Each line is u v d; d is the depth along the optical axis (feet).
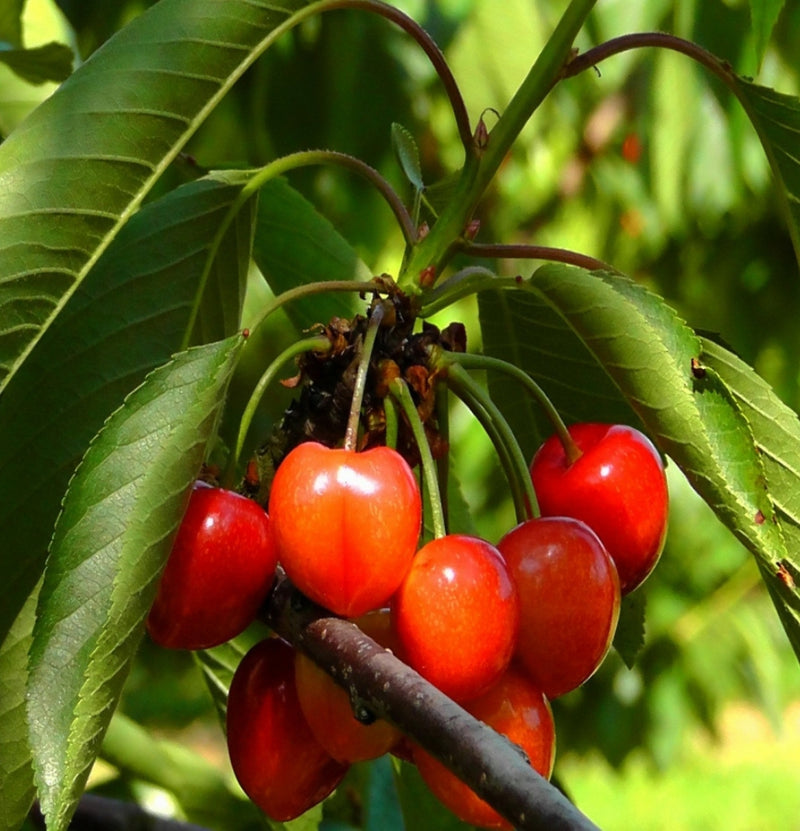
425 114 3.29
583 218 4.39
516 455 1.55
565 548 1.49
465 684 1.45
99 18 2.95
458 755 1.31
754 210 4.32
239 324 1.69
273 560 1.49
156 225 1.64
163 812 2.18
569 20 1.59
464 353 1.58
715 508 1.50
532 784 1.27
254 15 1.53
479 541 1.47
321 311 1.83
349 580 1.44
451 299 1.58
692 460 1.49
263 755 1.52
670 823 7.64
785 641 4.62
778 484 1.55
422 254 1.60
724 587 4.26
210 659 1.84
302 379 1.58
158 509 1.42
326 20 3.16
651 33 1.61
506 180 4.22
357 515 1.44
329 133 3.23
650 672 4.14
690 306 4.62
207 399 1.43
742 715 9.81
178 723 3.63
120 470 1.43
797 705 9.83
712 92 3.75
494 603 1.45
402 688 1.36
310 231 1.80
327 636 1.43
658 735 4.12
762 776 8.33
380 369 1.55
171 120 1.51
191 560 1.47
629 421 1.75
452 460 1.79
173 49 1.51
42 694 1.41
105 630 1.39
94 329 1.61
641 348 1.49
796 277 4.53
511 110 1.60
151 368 1.63
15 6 2.02
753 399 1.54
